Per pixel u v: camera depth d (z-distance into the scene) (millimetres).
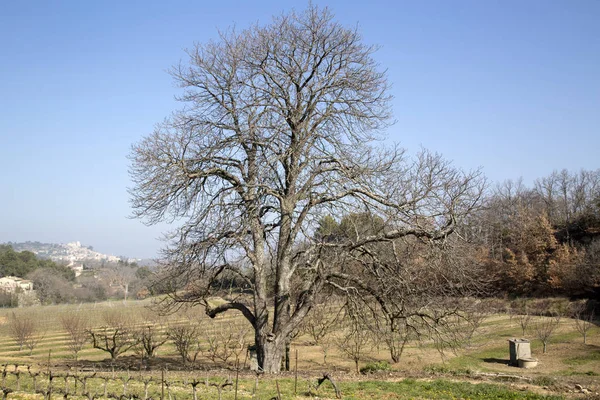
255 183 18344
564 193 73875
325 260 19562
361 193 19047
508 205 60781
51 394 13844
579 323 40344
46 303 93250
